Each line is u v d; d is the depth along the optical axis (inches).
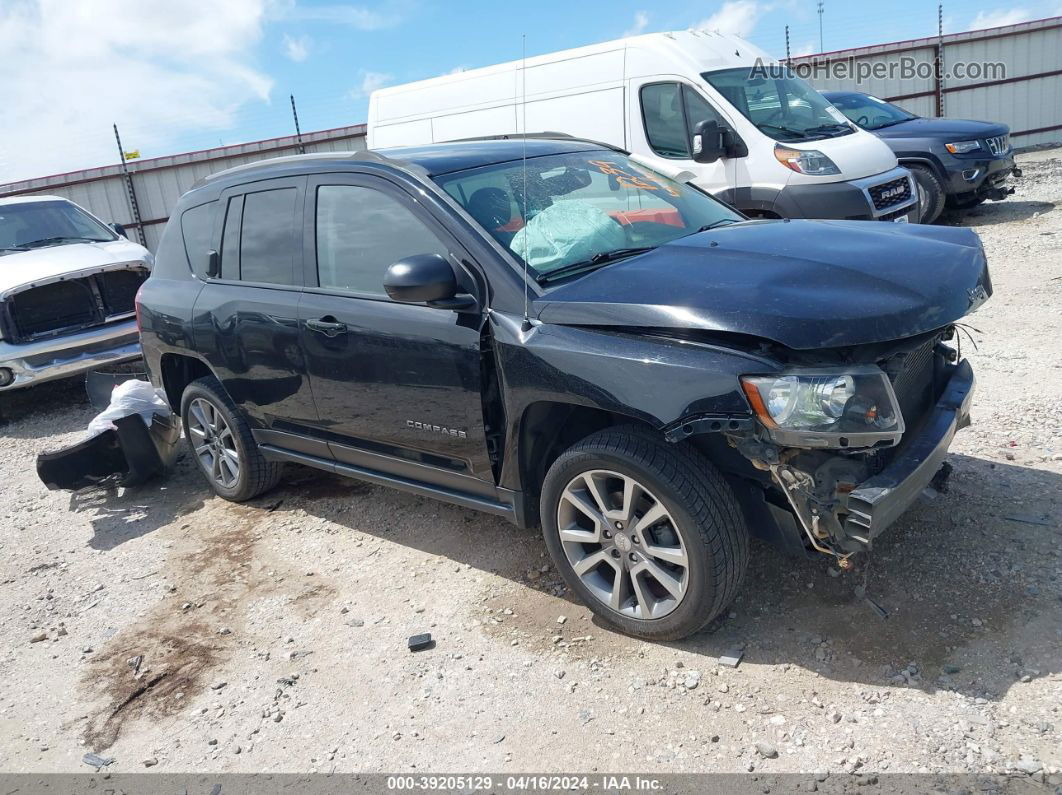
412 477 153.9
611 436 119.6
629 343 114.2
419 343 137.9
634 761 103.9
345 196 154.0
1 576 179.9
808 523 109.8
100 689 134.6
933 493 126.6
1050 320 248.8
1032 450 164.9
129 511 206.5
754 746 103.0
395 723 117.0
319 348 155.0
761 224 149.5
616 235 144.0
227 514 195.0
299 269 161.9
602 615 128.6
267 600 153.9
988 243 377.7
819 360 104.7
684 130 329.1
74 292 302.0
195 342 183.3
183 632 147.2
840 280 112.6
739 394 103.7
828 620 123.0
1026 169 607.5
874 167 326.3
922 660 112.2
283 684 128.8
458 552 160.4
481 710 117.0
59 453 196.1
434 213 139.1
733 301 108.8
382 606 146.3
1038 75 748.6
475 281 132.3
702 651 121.1
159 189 740.0
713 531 111.6
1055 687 103.7
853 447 102.4
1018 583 124.2
